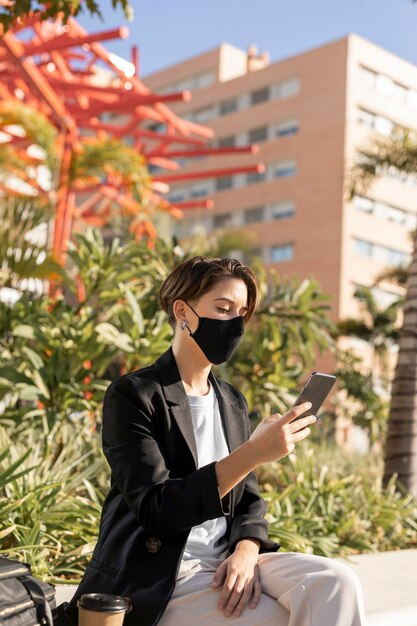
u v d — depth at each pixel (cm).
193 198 5184
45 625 201
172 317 245
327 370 3891
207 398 245
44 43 1546
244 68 5409
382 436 1764
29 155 1909
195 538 235
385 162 1256
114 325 732
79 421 629
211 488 210
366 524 657
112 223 1728
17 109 1482
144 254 776
